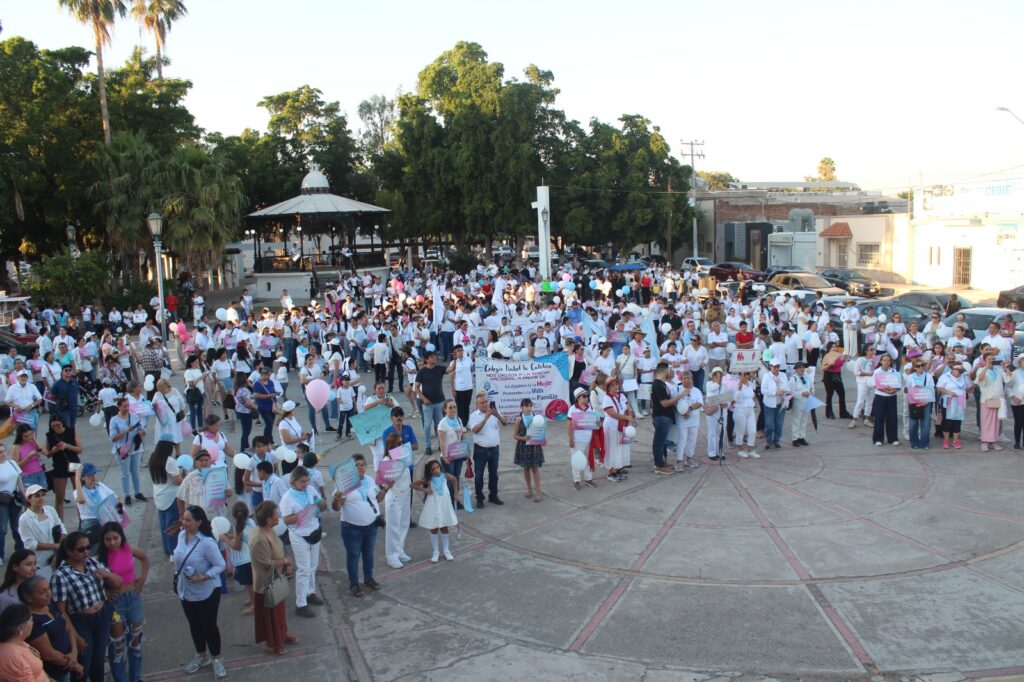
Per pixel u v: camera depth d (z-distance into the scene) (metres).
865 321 22.08
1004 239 40.16
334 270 49.16
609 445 13.29
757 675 7.53
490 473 12.46
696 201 62.81
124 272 39.84
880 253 48.88
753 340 19.30
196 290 40.19
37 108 39.50
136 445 12.79
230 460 15.13
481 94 53.72
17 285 42.78
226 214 38.94
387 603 9.31
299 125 60.66
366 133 82.00
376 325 23.17
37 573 8.69
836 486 12.78
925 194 45.34
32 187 39.22
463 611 9.05
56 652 6.23
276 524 8.34
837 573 9.65
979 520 11.15
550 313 24.08
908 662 7.68
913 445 14.79
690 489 12.91
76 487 9.24
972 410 18.16
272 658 8.12
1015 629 8.23
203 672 7.85
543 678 7.61
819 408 18.55
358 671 7.84
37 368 18.64
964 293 39.97
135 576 7.82
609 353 17.08
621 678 7.55
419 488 10.34
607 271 41.88
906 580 9.41
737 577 9.63
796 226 60.03
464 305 24.78
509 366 15.68
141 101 43.62
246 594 9.61
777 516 11.57
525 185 51.91
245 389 14.58
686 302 25.52
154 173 37.62
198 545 7.58
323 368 17.69
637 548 10.62
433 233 58.56
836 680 7.41
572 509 12.20
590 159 54.53
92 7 39.28
